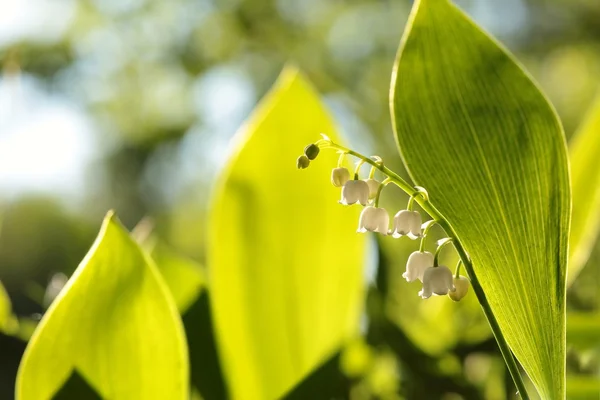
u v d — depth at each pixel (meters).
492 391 0.66
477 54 0.49
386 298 0.67
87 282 0.54
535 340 0.49
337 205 0.63
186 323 0.62
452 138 0.49
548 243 0.49
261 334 0.62
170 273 0.65
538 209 0.49
